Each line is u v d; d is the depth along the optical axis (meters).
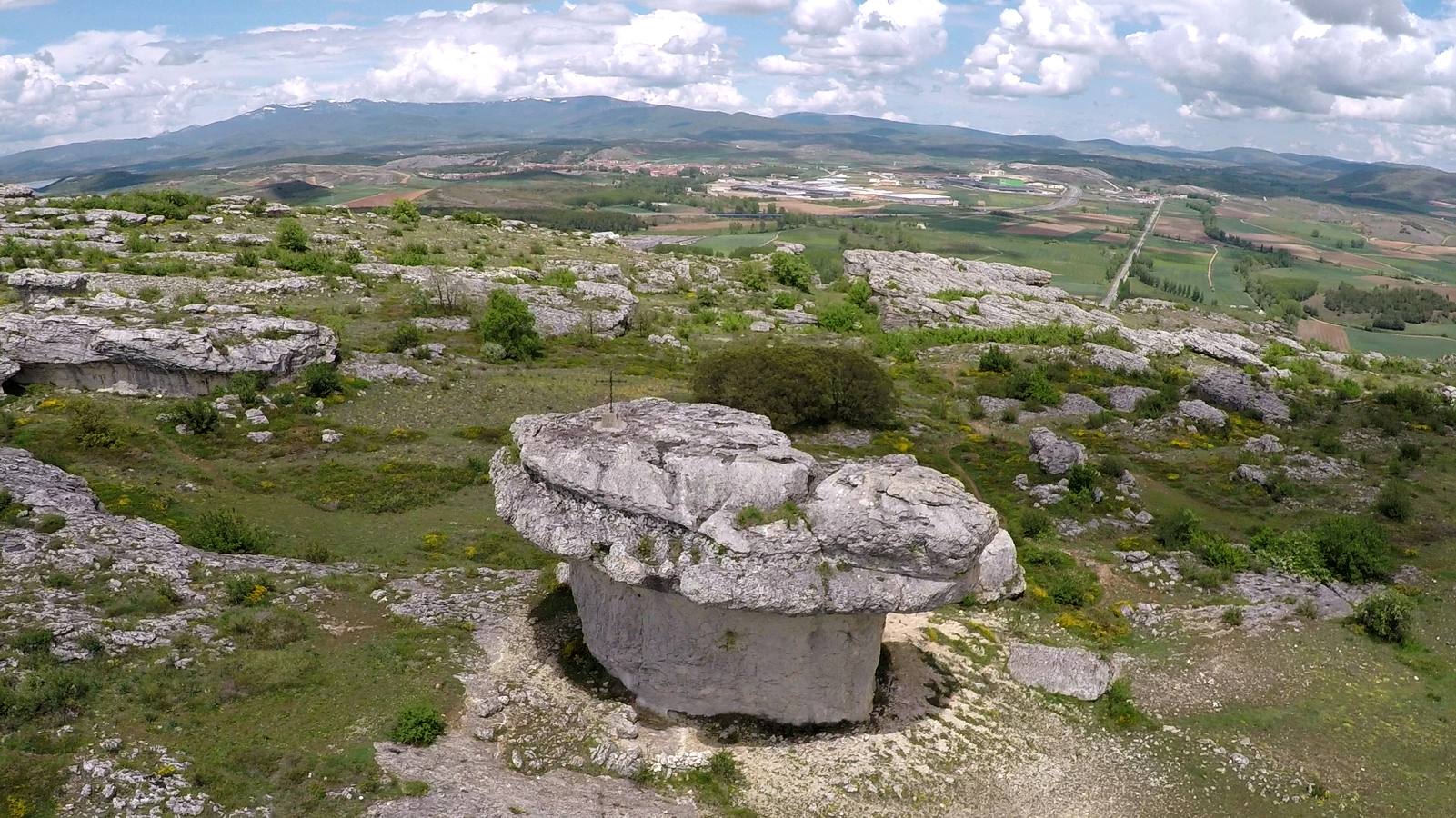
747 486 22.09
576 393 61.28
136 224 96.81
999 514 44.16
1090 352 79.69
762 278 116.88
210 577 29.67
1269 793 24.11
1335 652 31.33
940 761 24.02
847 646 24.08
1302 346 104.81
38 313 53.69
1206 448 55.28
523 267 100.81
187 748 20.20
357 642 26.53
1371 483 48.47
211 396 51.88
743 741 23.67
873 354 83.44
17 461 36.31
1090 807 23.11
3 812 16.98
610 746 22.53
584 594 26.50
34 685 20.69
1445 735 26.73
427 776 20.31
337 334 65.62
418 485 44.47
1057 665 28.70
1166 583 36.97
